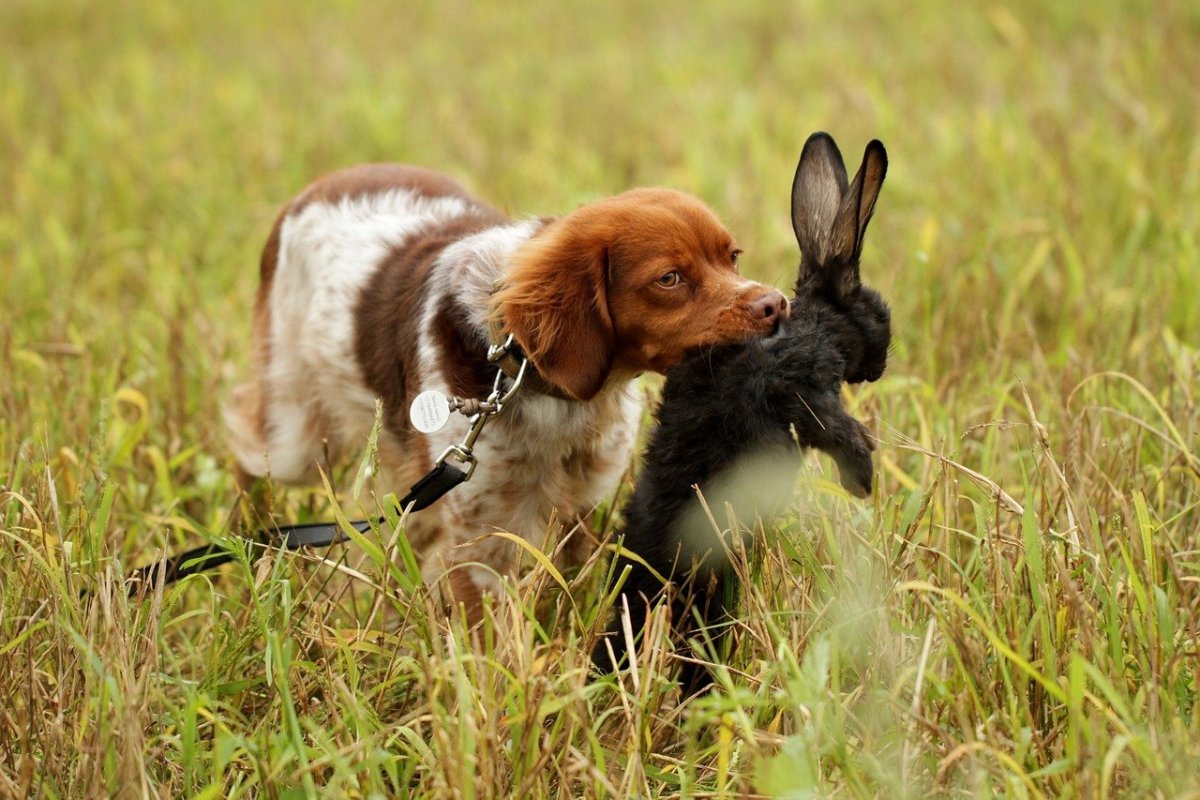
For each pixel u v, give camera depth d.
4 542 6.80
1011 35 17.27
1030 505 5.90
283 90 19.09
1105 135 13.32
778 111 16.14
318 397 8.66
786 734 6.05
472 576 7.29
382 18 24.34
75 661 6.14
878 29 20.38
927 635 5.53
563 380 6.76
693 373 6.26
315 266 8.51
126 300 12.26
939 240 11.62
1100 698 5.71
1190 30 17.39
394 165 9.02
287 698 5.47
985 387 8.72
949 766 5.46
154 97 18.62
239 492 8.11
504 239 7.35
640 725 5.66
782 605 6.53
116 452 8.44
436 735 5.36
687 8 23.55
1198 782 5.04
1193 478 7.42
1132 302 9.94
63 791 5.84
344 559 6.55
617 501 7.78
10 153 16.16
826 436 5.91
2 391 9.02
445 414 6.50
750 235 12.40
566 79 19.19
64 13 24.83
